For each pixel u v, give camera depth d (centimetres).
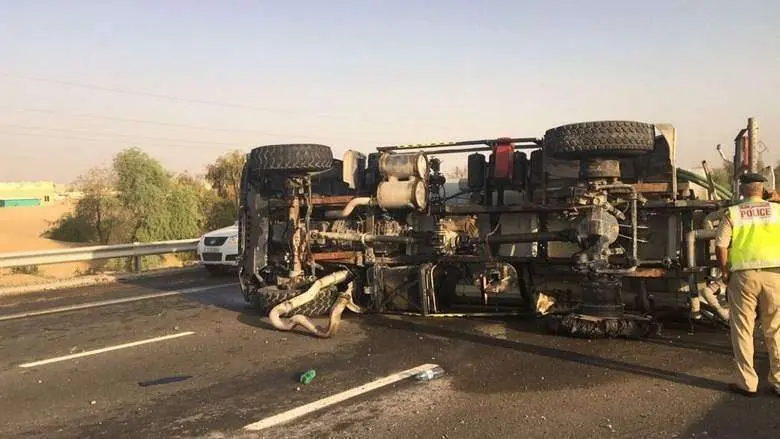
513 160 890
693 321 827
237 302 1103
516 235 859
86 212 2681
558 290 855
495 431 455
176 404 538
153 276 1565
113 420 501
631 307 826
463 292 936
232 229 1591
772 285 514
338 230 971
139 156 2573
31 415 518
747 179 537
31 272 1694
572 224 843
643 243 827
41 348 769
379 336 784
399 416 492
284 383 593
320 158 917
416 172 897
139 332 851
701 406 500
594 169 753
